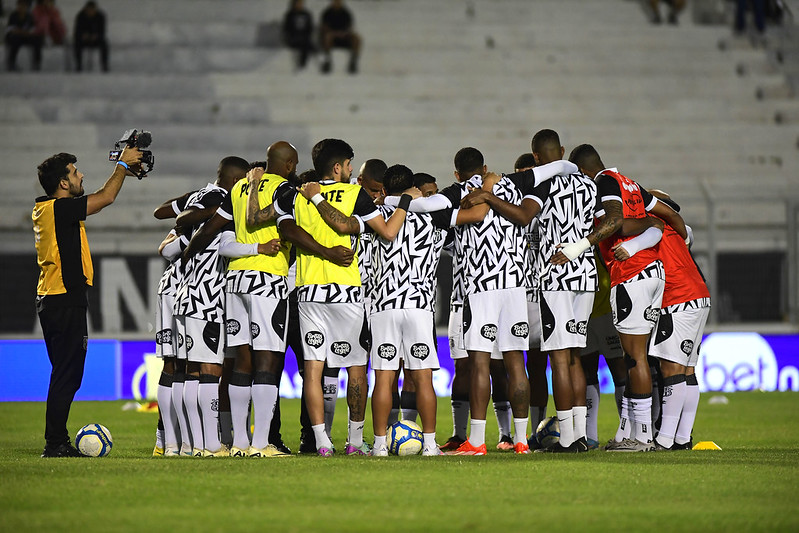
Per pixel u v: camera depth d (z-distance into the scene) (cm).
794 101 7694
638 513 1468
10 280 4834
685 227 2459
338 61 7731
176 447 2350
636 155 7100
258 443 2259
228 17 8075
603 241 2375
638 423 2352
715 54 8019
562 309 2275
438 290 4878
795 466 1978
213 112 7256
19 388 4681
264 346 2231
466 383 2505
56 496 1609
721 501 1571
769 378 5078
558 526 1373
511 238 2253
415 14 8200
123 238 5109
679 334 2380
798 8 8325
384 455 2239
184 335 2283
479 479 1783
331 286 2216
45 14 7312
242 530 1345
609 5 8356
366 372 2291
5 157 6681
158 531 1341
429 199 2244
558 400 2295
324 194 2198
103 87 7288
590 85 7706
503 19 8256
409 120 7375
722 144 7275
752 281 5141
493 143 7144
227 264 2302
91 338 4784
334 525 1374
